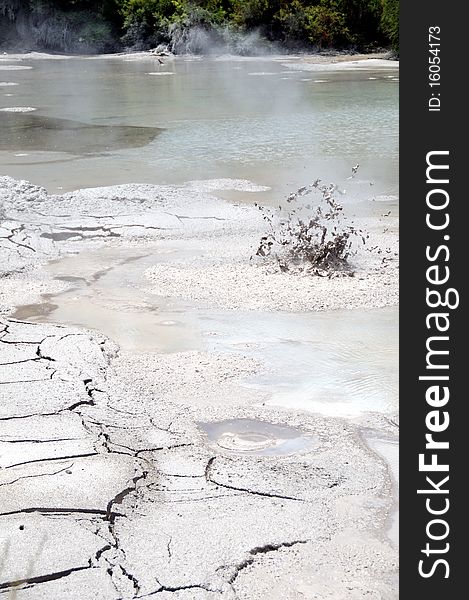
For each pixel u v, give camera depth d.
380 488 3.88
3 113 18.52
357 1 37.47
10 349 5.45
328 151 13.03
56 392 4.80
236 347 5.54
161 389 4.89
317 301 6.30
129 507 3.69
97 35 39.66
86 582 3.21
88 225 8.60
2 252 7.69
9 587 3.17
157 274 7.07
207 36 37.19
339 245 7.14
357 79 25.38
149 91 22.89
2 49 39.69
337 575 3.30
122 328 5.91
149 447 4.21
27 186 9.94
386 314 6.04
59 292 6.73
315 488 3.86
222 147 13.50
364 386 4.92
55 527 3.53
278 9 37.53
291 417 4.55
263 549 3.43
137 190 10.05
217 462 4.08
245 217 8.93
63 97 21.69
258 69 29.94
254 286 6.66
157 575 3.26
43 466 4.00
